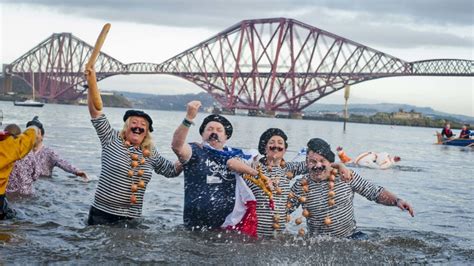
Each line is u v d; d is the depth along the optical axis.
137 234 5.35
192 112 5.42
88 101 5.78
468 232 6.74
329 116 156.12
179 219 6.45
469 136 35.62
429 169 16.03
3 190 5.80
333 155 5.77
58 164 8.76
